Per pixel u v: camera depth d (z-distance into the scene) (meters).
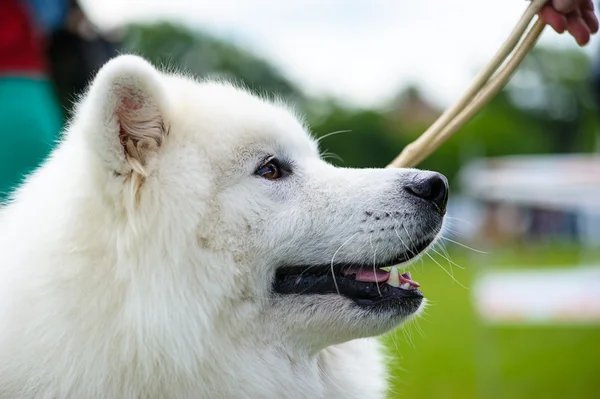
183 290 2.80
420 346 8.94
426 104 42.00
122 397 2.75
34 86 4.45
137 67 2.68
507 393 6.51
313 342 3.01
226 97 3.13
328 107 30.23
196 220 2.83
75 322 2.70
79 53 5.18
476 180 10.70
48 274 2.74
